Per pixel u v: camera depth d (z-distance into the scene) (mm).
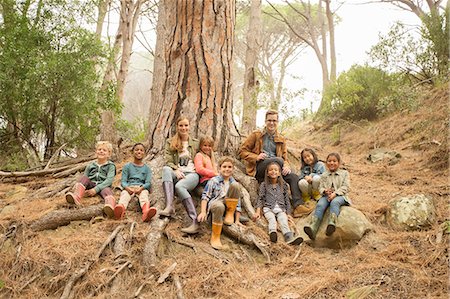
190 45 6098
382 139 10375
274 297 3762
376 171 7574
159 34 10633
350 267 4207
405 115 10898
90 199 5078
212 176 5074
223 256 4367
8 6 8516
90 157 7125
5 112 7906
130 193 4988
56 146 8617
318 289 3781
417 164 7660
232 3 6438
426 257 4152
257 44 11141
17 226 4586
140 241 4379
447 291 3586
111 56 8852
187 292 3832
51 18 8312
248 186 5465
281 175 5422
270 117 5750
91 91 8195
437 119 9008
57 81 7762
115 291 3857
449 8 10992
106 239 4340
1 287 3922
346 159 9234
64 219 4621
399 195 5812
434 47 11047
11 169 7820
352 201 5832
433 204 5133
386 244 4566
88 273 3982
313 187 5480
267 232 4891
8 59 7520
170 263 4160
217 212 4539
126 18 12133
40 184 6035
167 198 4816
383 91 12461
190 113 5953
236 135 6215
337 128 12734
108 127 6770
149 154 5867
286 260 4422
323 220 4859
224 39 6234
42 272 4035
